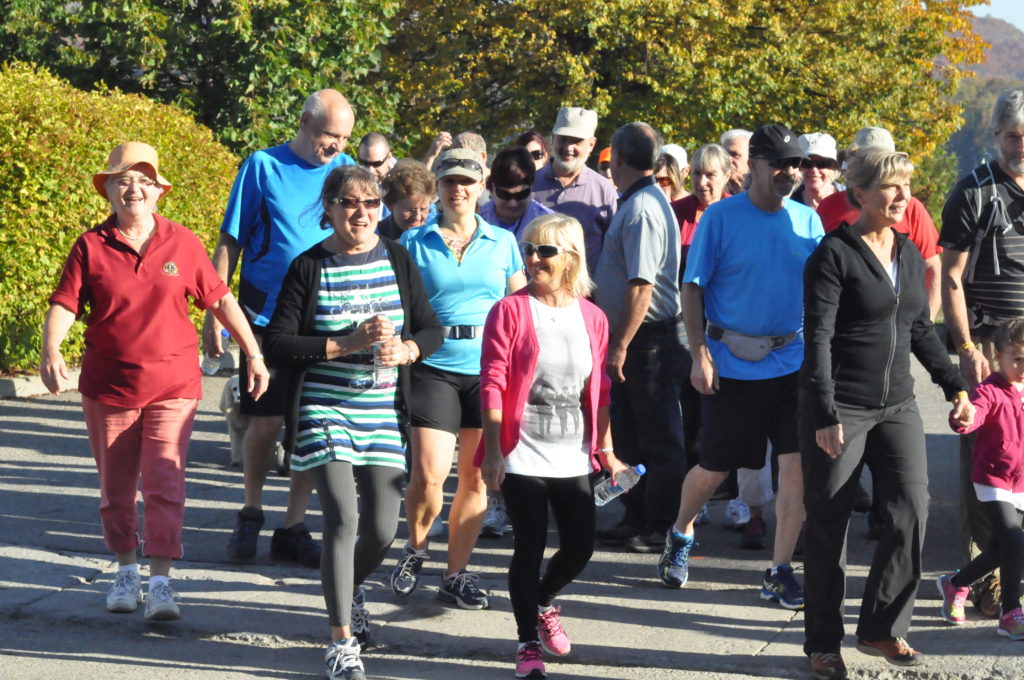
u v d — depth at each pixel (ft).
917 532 34.91
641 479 49.78
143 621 39.65
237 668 36.40
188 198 93.56
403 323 36.60
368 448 35.86
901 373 35.06
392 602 41.88
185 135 94.32
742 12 208.74
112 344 39.09
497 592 43.37
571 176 54.95
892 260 34.99
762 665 36.37
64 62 141.08
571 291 36.24
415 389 40.27
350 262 36.35
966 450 42.01
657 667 36.68
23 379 81.41
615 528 50.19
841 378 34.81
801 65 217.56
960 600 39.45
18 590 42.24
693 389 56.34
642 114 203.10
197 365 40.57
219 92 142.41
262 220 47.06
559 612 41.04
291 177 46.85
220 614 40.37
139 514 53.47
